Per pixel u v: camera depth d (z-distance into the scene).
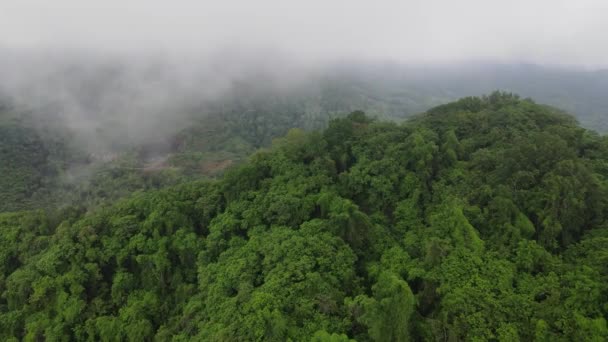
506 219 28.19
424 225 31.97
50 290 34.41
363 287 28.11
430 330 23.78
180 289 33.78
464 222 28.39
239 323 25.86
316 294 26.52
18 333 33.94
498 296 24.03
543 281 24.33
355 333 24.77
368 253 31.19
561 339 21.09
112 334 32.03
